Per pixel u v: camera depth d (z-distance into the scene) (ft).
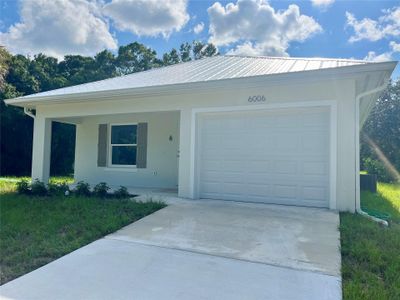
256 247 15.01
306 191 24.22
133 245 15.49
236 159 26.73
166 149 37.50
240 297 10.43
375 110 83.10
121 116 40.09
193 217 20.51
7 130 65.92
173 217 20.54
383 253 14.01
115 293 10.79
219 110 26.58
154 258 13.80
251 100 25.45
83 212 22.07
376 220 20.34
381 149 82.33
